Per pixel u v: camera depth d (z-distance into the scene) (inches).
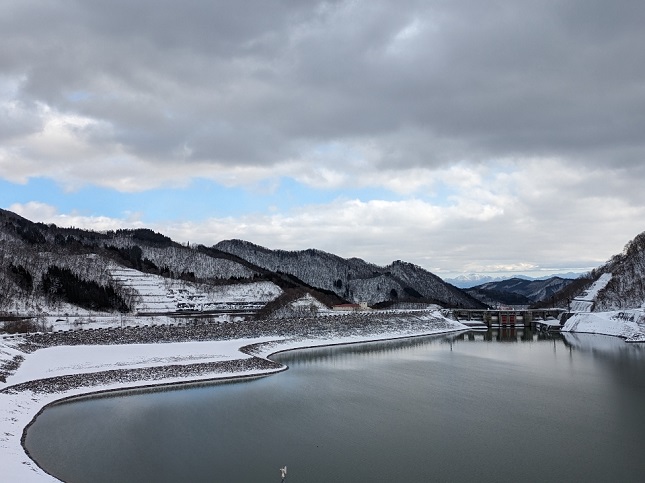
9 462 2591.0
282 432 3444.9
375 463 2906.0
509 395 4552.2
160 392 4522.6
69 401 4136.3
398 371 5767.7
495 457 3006.9
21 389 4042.8
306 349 7608.3
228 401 4249.5
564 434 3432.6
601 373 5659.5
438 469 2822.3
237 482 2620.6
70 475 2655.0
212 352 5999.0
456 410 4033.0
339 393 4598.9
